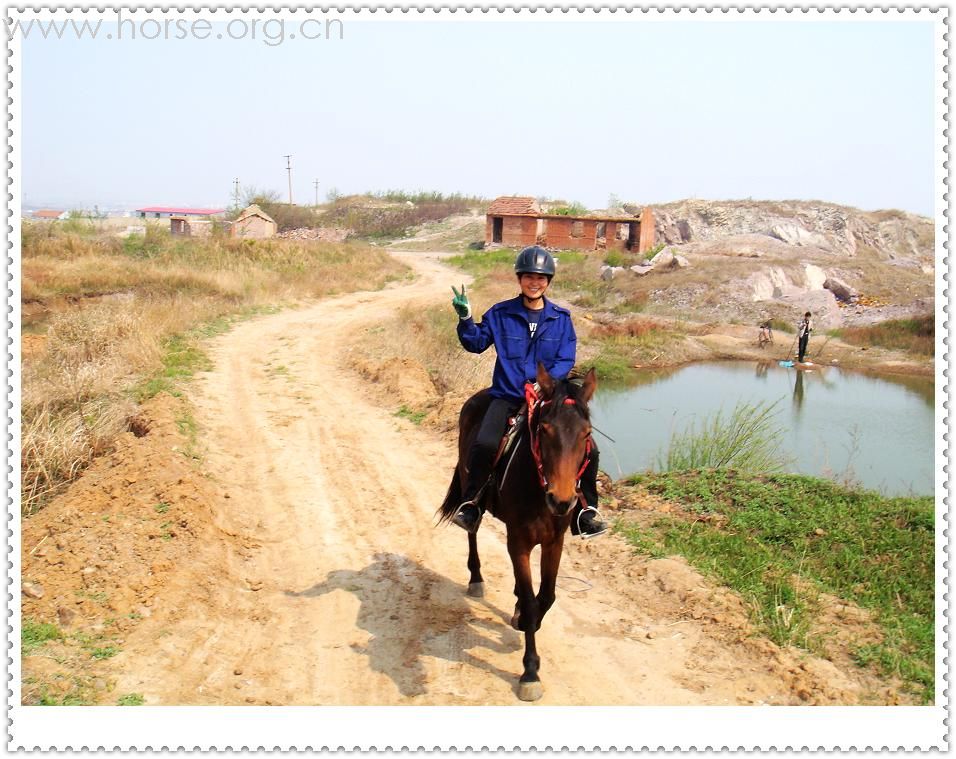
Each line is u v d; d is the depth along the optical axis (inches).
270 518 323.9
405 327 799.1
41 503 316.5
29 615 215.0
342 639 225.6
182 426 422.3
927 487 470.9
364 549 294.2
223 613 237.9
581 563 277.4
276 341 754.8
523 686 195.3
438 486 366.9
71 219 1477.6
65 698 184.9
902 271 1534.2
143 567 248.1
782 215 2758.4
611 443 556.7
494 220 2320.4
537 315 212.4
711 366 962.7
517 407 210.7
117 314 672.4
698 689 200.7
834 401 760.3
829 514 289.9
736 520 291.1
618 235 2292.1
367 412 504.7
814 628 224.1
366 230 3107.8
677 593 247.8
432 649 220.5
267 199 3056.1
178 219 2108.8
